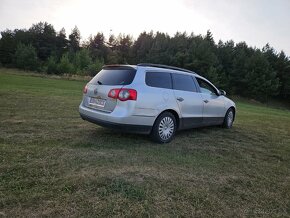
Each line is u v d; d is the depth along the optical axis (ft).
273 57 245.65
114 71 19.45
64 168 13.71
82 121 25.68
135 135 21.18
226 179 14.14
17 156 14.98
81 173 13.19
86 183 12.15
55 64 201.46
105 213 10.10
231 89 217.36
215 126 28.14
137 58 307.78
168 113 19.86
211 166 15.85
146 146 18.57
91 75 179.63
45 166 13.83
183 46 249.96
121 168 14.14
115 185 12.14
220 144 21.06
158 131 19.29
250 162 17.37
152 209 10.61
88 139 19.27
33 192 11.19
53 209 10.12
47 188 11.59
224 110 26.25
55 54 304.09
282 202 12.28
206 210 10.97
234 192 12.76
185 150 18.56
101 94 18.76
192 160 16.52
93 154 16.05
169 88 20.22
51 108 32.81
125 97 17.63
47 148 16.69
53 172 13.16
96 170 13.65
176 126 20.92
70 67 197.47
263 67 210.18
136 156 16.26
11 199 10.59
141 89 18.17
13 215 9.66
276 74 223.30
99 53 361.10
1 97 38.47
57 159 14.88
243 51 245.65
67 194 11.19
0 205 10.19
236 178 14.39
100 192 11.48
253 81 208.44
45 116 27.27
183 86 21.56
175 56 229.04
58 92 55.01
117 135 20.80
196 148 19.27
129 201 10.97
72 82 112.98
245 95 218.18
